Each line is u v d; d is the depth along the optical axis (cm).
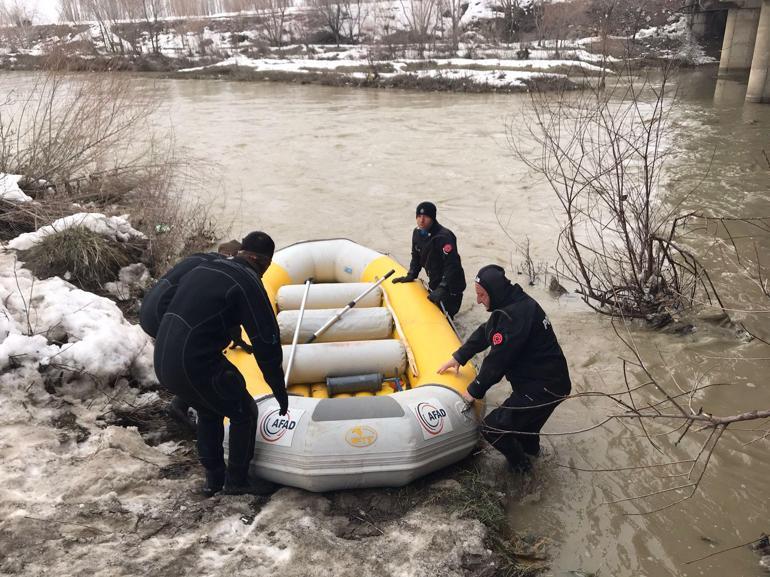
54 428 352
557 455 379
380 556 286
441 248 486
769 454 376
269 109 1881
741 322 528
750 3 2392
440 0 3691
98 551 268
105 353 400
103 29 3844
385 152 1234
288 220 830
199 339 273
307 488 321
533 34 3531
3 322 403
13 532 270
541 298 593
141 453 343
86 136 788
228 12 4669
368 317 438
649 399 434
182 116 1752
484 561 290
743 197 886
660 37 3086
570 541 316
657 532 322
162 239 653
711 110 1684
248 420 303
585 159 1068
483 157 1164
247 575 266
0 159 765
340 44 3841
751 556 305
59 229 584
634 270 548
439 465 340
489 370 329
